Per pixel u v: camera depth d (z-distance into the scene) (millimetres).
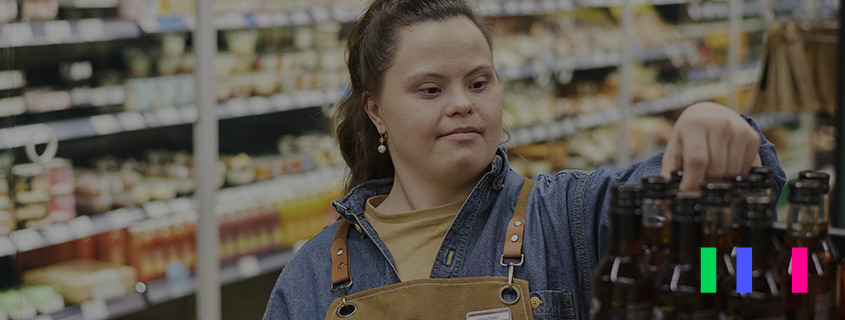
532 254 1207
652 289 837
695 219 804
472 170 1202
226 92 3607
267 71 3770
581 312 1209
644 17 5953
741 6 6594
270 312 1347
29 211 2996
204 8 3354
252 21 3557
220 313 3670
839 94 3619
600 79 5723
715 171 905
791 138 6711
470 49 1178
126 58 3357
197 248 3566
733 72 6531
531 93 5203
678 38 6102
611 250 856
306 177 3984
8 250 2902
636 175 1098
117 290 3355
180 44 3451
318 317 1288
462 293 1183
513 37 5090
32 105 3010
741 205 826
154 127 3471
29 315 3070
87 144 3295
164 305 3545
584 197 1223
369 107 1328
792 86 4000
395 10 1233
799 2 6504
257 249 3910
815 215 894
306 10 3797
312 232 4152
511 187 1297
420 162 1223
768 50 4066
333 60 4016
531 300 1178
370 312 1216
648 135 5855
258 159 3873
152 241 3480
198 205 3527
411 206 1301
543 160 5207
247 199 3852
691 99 6148
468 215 1245
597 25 5539
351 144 1459
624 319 841
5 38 2834
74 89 3156
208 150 3473
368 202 1361
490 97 1203
